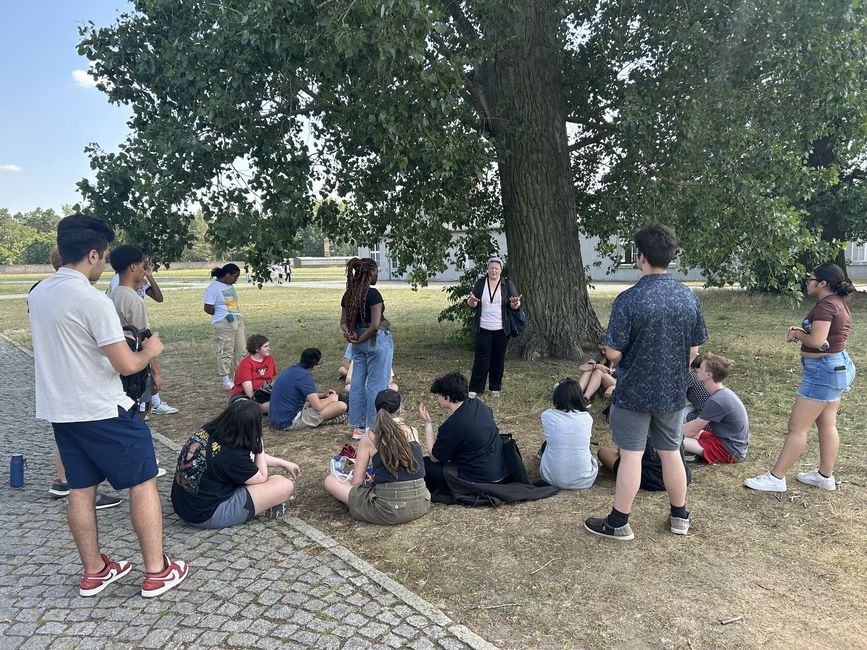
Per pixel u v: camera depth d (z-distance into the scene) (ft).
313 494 15.35
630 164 31.22
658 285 11.40
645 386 11.46
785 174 27.04
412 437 13.78
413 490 13.46
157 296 24.76
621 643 9.27
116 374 10.05
